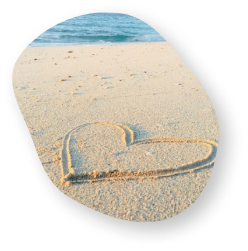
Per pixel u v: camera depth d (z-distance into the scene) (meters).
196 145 2.32
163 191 1.89
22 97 3.03
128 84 3.50
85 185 1.92
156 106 2.94
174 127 2.56
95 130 2.49
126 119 2.67
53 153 2.19
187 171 2.05
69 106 2.89
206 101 3.06
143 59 4.62
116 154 2.19
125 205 1.79
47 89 3.29
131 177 1.99
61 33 6.50
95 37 6.38
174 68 4.14
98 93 3.21
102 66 4.20
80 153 2.19
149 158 2.15
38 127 2.49
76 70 3.99
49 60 4.44
